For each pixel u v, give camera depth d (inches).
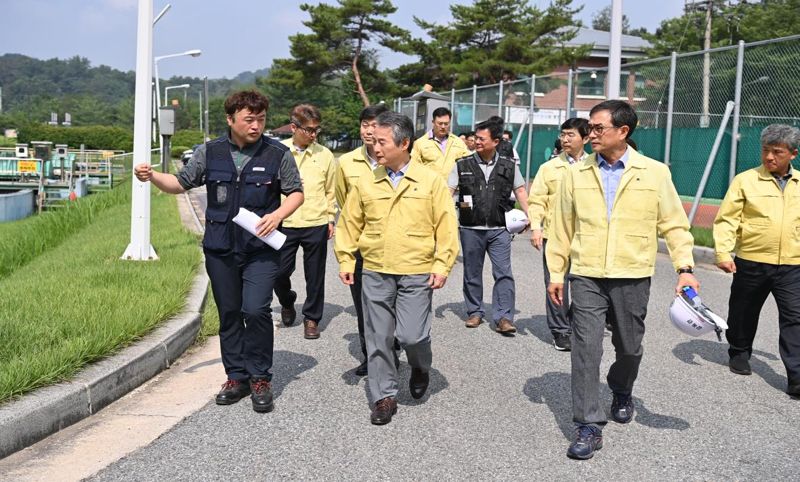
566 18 1681.8
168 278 309.3
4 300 261.6
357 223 197.9
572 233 180.4
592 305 172.9
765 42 474.0
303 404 200.7
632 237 173.0
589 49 1664.6
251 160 193.8
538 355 252.1
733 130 498.9
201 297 287.3
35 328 218.8
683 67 554.6
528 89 786.8
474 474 158.9
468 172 280.4
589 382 169.5
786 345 214.7
